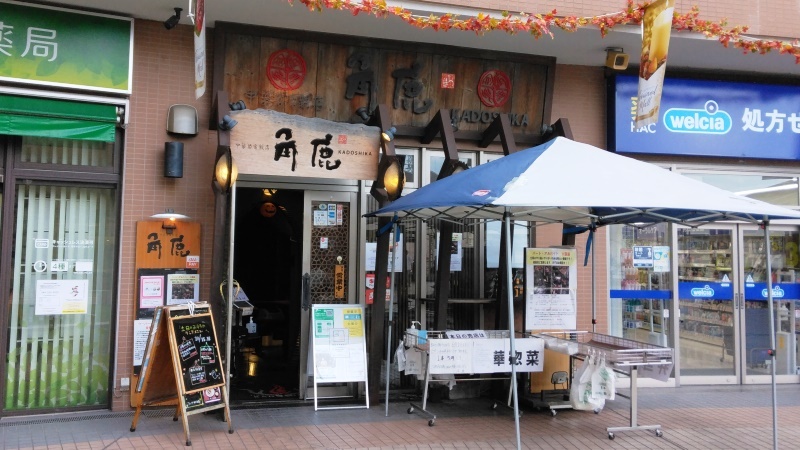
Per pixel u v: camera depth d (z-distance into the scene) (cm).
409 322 789
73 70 649
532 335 723
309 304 751
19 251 668
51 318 677
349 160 696
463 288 805
